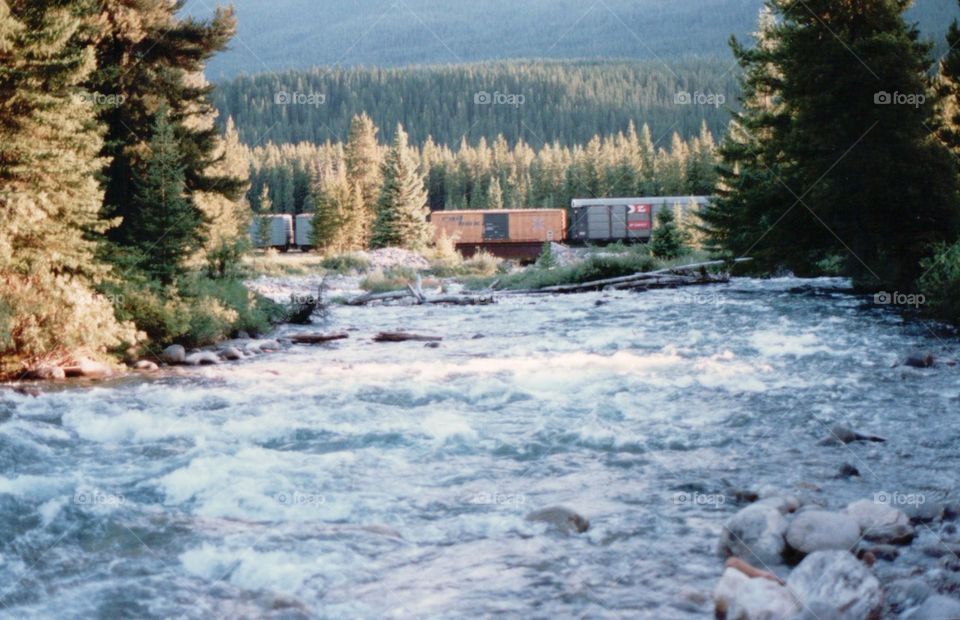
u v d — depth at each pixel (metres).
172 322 18.84
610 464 8.29
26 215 15.98
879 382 12.66
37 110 17.11
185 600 5.16
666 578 5.36
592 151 135.38
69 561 5.81
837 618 4.44
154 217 22.22
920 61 29.86
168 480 7.84
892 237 28.88
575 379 13.52
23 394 13.20
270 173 164.62
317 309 28.75
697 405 11.18
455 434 9.62
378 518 6.69
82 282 17.77
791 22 30.45
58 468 8.39
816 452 8.61
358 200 93.88
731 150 38.78
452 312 30.34
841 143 28.36
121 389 13.74
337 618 4.88
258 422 10.44
